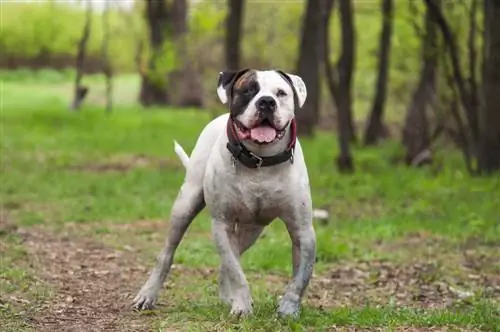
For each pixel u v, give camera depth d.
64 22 46.38
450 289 9.09
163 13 37.81
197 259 10.43
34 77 49.03
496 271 10.10
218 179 7.12
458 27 19.19
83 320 7.41
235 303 7.24
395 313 7.62
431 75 21.12
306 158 21.91
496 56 17.36
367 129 27.39
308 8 27.02
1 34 46.19
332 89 24.14
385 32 27.03
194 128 30.05
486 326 7.17
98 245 11.25
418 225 12.90
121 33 42.44
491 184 15.80
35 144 24.16
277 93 6.89
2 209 13.91
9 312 7.55
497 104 17.53
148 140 26.02
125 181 17.17
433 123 25.92
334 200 15.49
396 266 10.33
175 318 7.36
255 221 7.30
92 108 36.72
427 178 17.78
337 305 8.22
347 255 10.90
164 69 31.41
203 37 33.16
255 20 37.69
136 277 9.46
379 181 17.50
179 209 7.68
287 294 7.26
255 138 6.77
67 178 17.48
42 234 11.86
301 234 7.18
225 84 7.09
